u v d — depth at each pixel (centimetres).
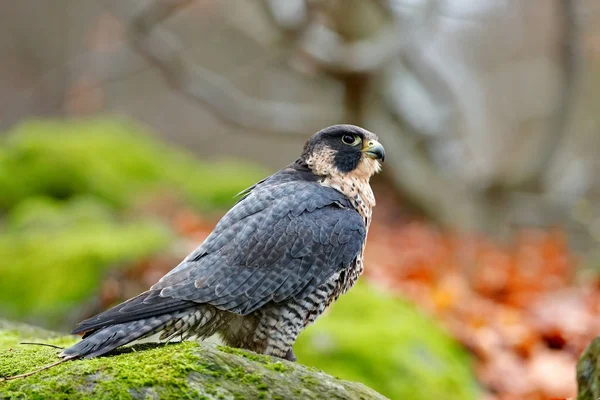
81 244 1060
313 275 524
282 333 521
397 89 1716
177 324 481
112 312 463
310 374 444
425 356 833
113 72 2220
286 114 1677
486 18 2383
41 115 2694
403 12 1530
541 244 1572
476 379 881
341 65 1502
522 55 2656
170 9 1534
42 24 3038
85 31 2928
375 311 895
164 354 438
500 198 1716
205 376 422
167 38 1620
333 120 1662
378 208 1769
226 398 412
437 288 1128
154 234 1107
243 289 501
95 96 2344
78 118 2580
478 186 1752
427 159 1748
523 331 980
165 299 477
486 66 2658
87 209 1362
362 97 1591
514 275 1255
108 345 448
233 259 507
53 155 1506
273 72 2700
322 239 532
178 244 1116
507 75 2642
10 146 1566
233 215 533
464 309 1047
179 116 3005
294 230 528
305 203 545
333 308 895
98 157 1595
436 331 920
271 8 1466
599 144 2272
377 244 1512
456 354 902
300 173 598
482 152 1895
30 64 3030
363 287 966
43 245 1092
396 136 1717
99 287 976
